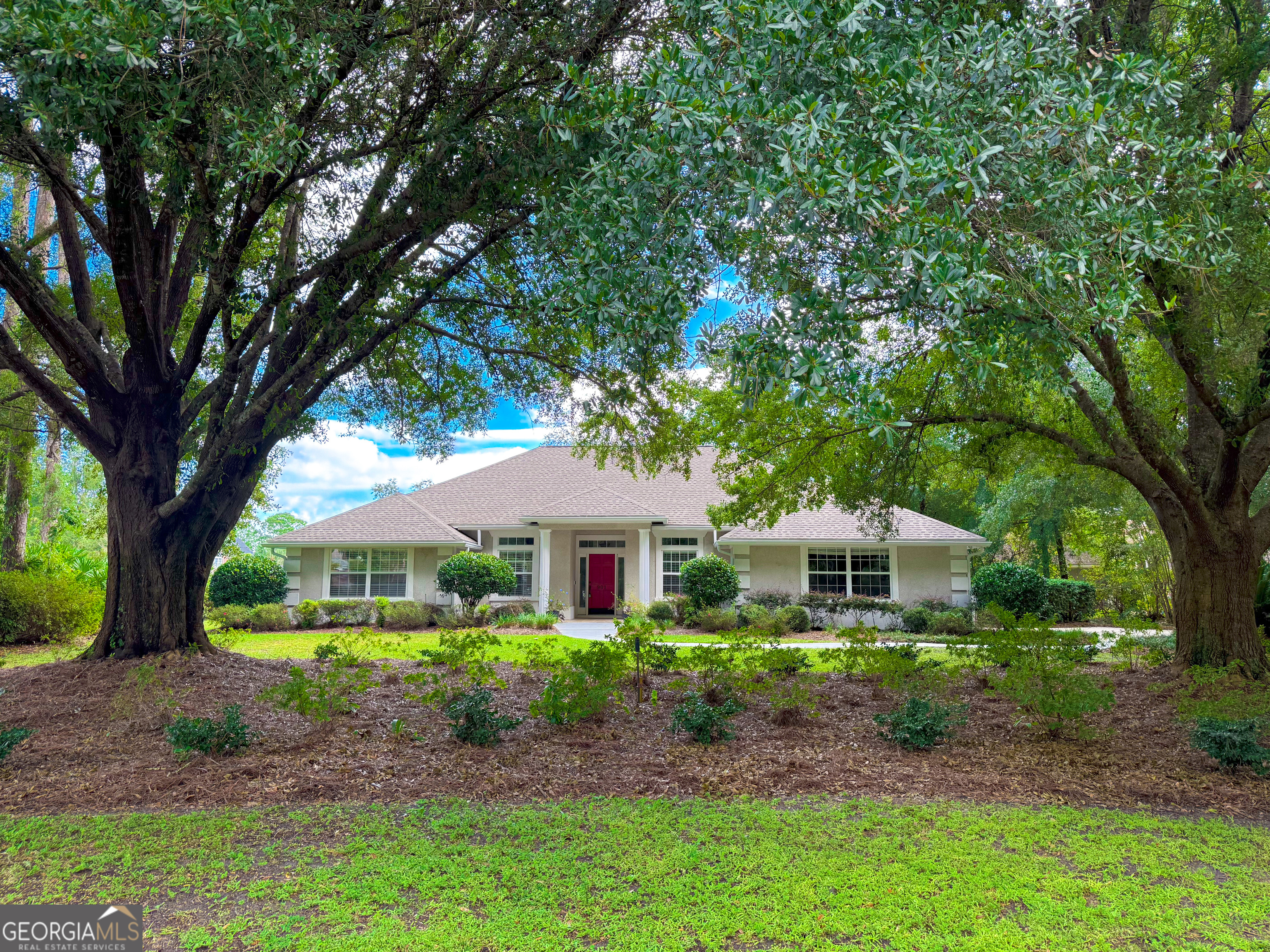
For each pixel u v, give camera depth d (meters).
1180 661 9.88
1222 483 9.35
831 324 3.70
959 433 12.62
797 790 5.52
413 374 11.20
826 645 15.30
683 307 4.23
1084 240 4.15
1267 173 4.99
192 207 6.40
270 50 4.66
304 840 4.53
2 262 7.54
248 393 9.79
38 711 7.40
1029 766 6.12
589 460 25.27
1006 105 4.27
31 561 17.78
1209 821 4.99
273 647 14.34
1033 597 20.33
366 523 21.41
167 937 3.40
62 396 8.72
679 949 3.33
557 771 5.91
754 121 3.73
